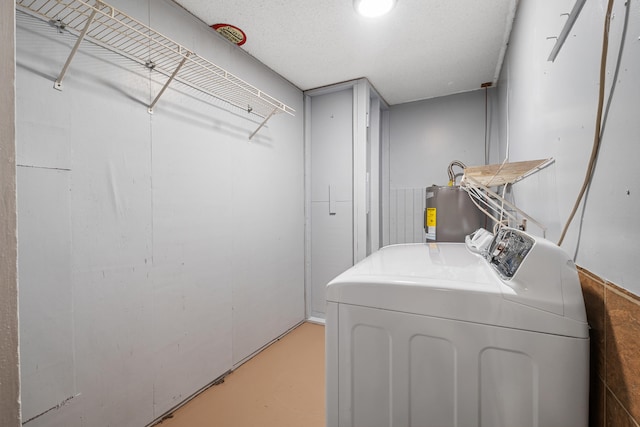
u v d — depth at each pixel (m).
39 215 1.08
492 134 2.72
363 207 2.62
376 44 2.02
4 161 0.34
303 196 2.85
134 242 1.41
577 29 0.81
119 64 1.35
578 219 0.78
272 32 1.88
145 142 1.46
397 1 1.60
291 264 2.66
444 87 2.74
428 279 0.80
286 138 2.59
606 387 0.64
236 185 2.04
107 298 1.30
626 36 0.56
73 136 1.18
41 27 1.09
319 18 1.75
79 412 1.19
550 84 1.04
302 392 1.75
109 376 1.30
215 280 1.87
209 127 1.83
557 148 0.97
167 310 1.57
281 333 2.52
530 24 1.33
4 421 0.34
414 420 0.77
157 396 1.51
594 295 0.69
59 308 1.13
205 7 1.65
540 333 0.67
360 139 2.62
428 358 0.76
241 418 1.53
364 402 0.83
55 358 1.12
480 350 0.72
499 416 0.70
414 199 3.07
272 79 2.41
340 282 0.86
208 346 1.81
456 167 2.88
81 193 1.21
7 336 0.34
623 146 0.57
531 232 1.33
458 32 1.88
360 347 0.83
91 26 1.24
